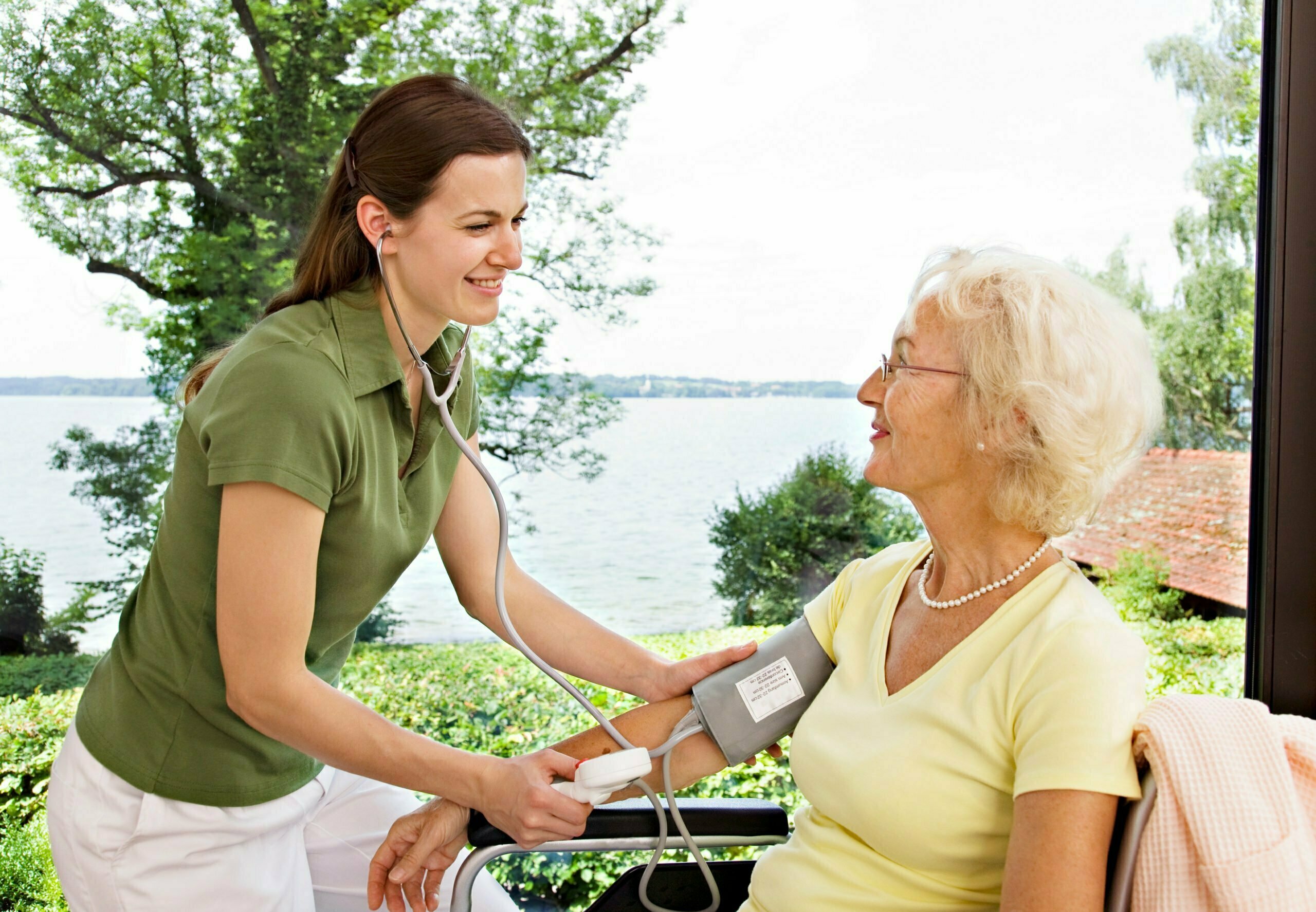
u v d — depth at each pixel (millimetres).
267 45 4648
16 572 4773
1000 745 818
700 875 1067
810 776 946
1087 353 856
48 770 3193
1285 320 1481
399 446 1025
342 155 974
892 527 5559
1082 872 703
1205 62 5078
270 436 852
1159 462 4867
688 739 1083
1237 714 731
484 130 917
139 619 1008
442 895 1144
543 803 912
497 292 979
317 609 1014
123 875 991
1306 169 1455
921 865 847
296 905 1118
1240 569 4625
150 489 4898
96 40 4520
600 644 1198
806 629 1102
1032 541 911
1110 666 780
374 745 908
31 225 4672
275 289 4840
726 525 5684
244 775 1014
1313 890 664
